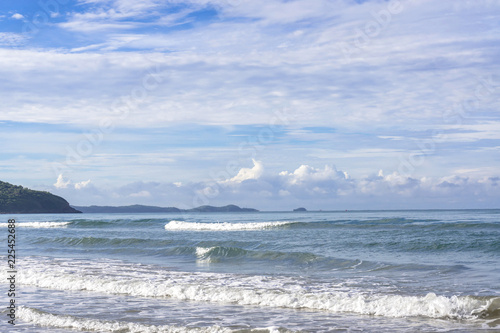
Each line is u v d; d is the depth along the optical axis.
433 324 8.09
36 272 14.39
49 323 8.84
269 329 7.77
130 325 8.37
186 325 8.33
